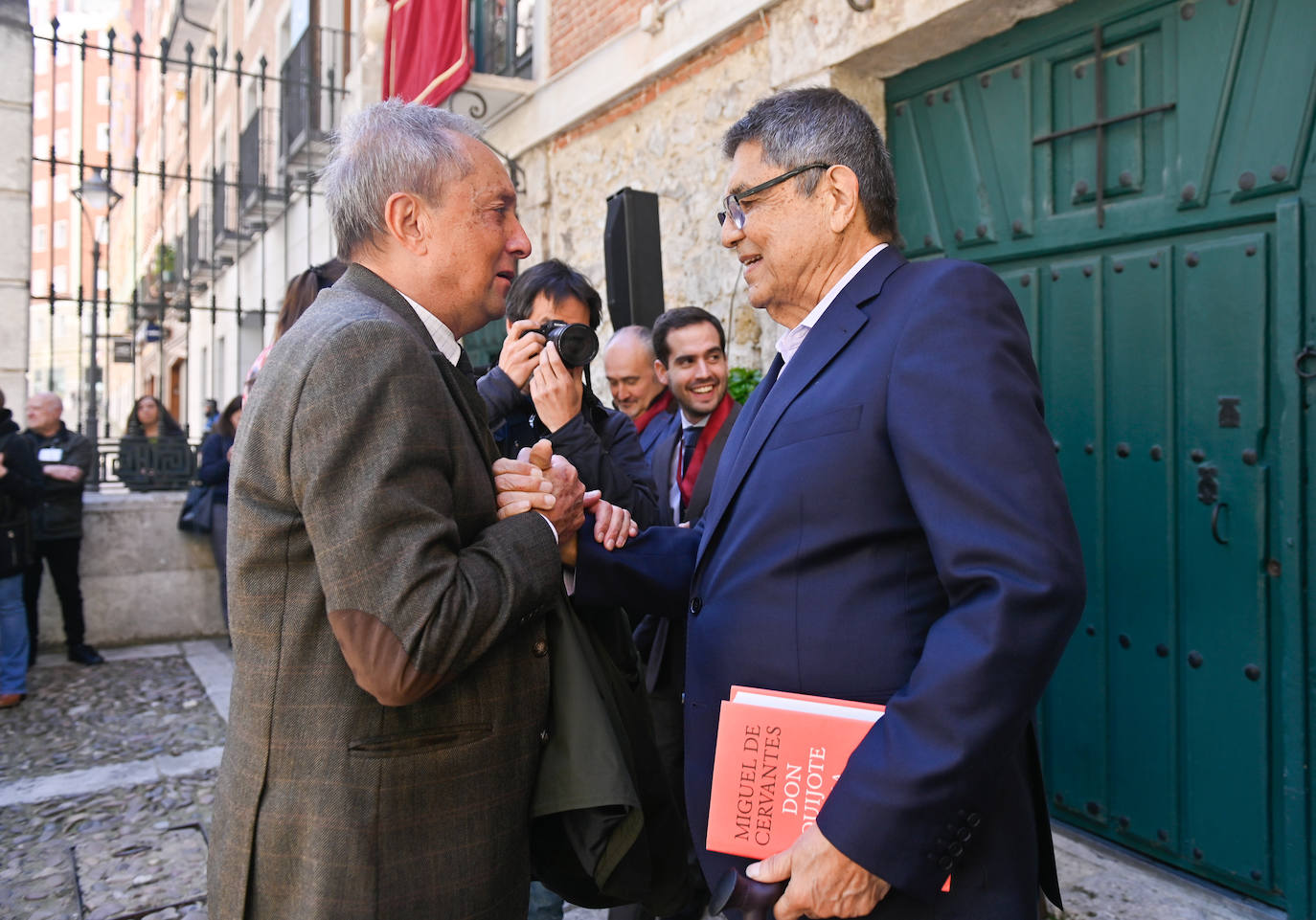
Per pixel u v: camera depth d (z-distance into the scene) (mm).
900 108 3420
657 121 4512
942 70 3230
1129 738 2678
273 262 10977
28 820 3322
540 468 1467
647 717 1557
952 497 1061
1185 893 2480
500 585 1191
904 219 3426
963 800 996
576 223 5234
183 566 6312
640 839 1427
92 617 6059
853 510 1187
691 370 2629
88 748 4117
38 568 5582
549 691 1346
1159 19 2549
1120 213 2660
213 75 6430
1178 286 2531
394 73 6254
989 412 1082
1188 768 2529
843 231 1340
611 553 1569
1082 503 2797
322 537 1105
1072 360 2824
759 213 1368
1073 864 2662
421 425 1164
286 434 1140
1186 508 2518
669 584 1596
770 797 1170
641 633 2465
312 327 1199
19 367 5742
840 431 1200
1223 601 2434
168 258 15508
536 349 1956
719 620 1312
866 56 3275
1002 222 3035
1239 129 2367
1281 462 2289
